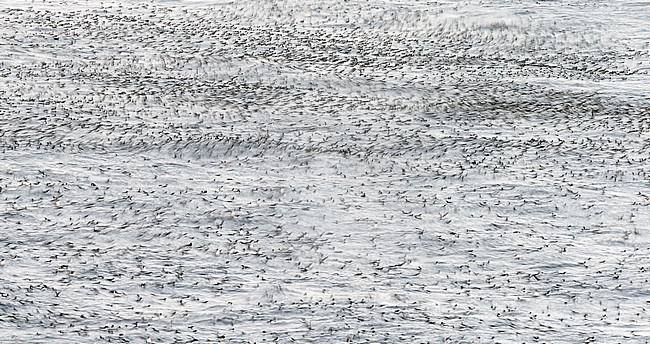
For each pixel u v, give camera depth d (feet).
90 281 103.24
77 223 116.88
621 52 194.29
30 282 102.17
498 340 92.27
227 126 148.25
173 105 156.76
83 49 186.50
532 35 203.00
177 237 114.21
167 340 91.25
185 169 133.39
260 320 95.66
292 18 215.10
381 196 126.93
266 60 184.96
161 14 217.36
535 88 172.24
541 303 101.14
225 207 122.11
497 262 110.52
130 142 140.56
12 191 124.26
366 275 106.73
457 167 135.74
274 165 135.54
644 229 118.73
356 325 94.63
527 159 138.82
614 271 108.58
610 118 156.15
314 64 184.75
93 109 153.07
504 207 124.26
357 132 147.33
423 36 205.16
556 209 123.85
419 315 97.25
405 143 143.02
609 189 129.70
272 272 106.93
